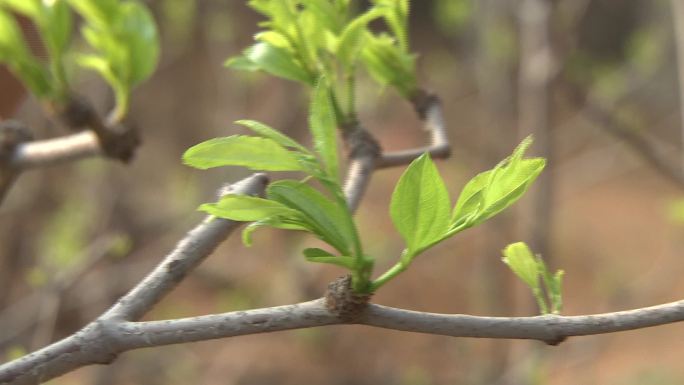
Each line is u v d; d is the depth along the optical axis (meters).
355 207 0.73
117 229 2.42
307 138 2.49
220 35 2.28
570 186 3.22
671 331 2.63
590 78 2.15
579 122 3.08
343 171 1.75
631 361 2.47
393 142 3.37
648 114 3.79
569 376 2.31
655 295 2.62
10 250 2.24
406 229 0.64
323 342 2.58
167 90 3.30
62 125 0.84
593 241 3.26
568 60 1.76
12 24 0.82
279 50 0.72
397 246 2.34
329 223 0.63
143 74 0.83
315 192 0.63
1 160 0.85
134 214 2.57
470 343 2.23
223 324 0.64
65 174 2.45
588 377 2.29
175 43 2.99
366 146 0.74
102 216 2.17
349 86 0.74
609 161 3.09
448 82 2.79
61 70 0.83
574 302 2.76
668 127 3.84
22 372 0.64
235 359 2.51
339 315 0.64
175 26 2.46
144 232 2.58
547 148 1.71
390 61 0.77
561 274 0.66
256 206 0.63
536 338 0.64
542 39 1.69
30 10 0.82
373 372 2.46
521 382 1.91
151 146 3.19
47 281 1.57
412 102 0.78
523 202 2.14
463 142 2.88
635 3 4.47
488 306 2.15
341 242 0.64
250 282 2.49
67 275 1.57
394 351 2.55
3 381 0.64
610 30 4.52
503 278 2.17
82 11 0.82
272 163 0.64
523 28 1.84
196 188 2.39
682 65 1.33
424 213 0.63
